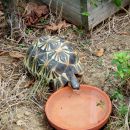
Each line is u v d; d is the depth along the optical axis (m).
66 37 1.34
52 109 1.08
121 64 1.08
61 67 1.12
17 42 1.33
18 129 1.07
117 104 1.10
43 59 1.14
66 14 1.39
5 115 1.10
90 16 1.31
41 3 1.46
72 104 1.10
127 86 1.14
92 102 1.09
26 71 1.22
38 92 1.15
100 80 1.18
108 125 1.06
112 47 1.30
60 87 1.12
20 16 1.40
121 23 1.39
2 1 1.30
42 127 1.08
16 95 1.15
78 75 1.15
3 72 1.23
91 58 1.27
